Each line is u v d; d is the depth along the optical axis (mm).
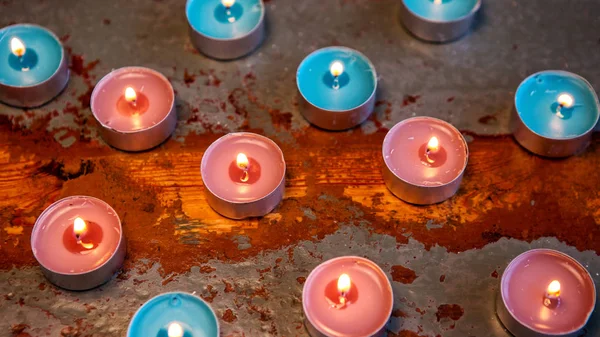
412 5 657
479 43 655
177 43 652
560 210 606
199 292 586
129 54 648
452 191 602
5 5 661
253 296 585
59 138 622
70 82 637
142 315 572
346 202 607
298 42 654
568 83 633
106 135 612
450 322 581
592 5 666
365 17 663
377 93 638
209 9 656
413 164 609
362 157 620
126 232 599
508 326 574
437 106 634
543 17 664
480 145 624
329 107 626
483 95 638
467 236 600
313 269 585
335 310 574
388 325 579
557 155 617
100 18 659
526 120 622
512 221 604
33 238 583
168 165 616
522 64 648
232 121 628
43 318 578
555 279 582
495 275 591
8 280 586
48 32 641
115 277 587
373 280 582
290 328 578
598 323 580
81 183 611
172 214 604
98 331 576
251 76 642
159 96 628
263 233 599
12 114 627
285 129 626
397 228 602
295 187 610
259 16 654
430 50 653
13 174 612
